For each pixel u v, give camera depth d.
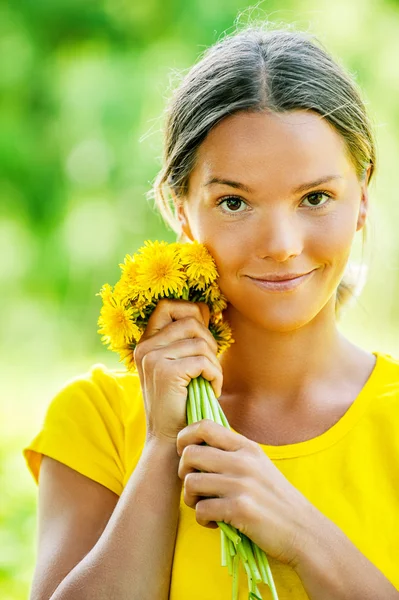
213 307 2.51
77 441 2.68
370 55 11.70
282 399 2.60
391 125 11.75
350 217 2.39
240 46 2.46
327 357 2.62
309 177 2.30
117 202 12.34
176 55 11.64
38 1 12.23
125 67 11.93
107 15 12.20
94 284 12.63
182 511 2.47
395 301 10.92
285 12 11.52
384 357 2.68
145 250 2.47
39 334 12.63
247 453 2.25
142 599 2.32
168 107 2.68
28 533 5.77
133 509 2.38
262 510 2.18
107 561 2.33
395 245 10.87
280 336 2.54
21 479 6.72
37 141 12.50
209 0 11.65
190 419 2.38
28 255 12.80
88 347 12.59
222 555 2.19
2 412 9.32
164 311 2.48
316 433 2.51
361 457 2.45
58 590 2.34
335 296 2.70
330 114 2.32
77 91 11.88
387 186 11.55
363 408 2.52
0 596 5.07
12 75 12.39
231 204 2.38
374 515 2.39
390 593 2.22
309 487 2.43
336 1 11.66
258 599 2.13
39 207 12.74
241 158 2.31
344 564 2.20
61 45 12.48
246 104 2.30
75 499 2.63
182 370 2.41
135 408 2.70
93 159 12.16
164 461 2.41
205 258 2.42
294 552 2.19
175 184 2.58
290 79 2.32
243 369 2.62
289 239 2.30
